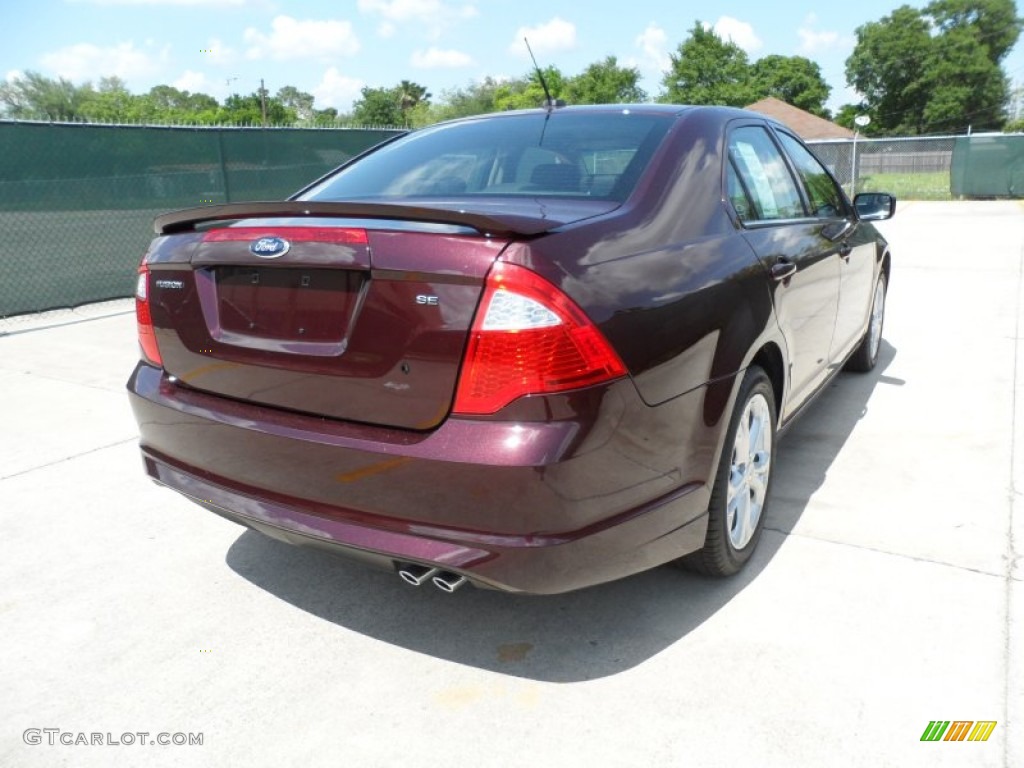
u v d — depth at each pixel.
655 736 2.15
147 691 2.40
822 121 52.19
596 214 2.35
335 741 2.18
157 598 2.89
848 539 3.13
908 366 5.53
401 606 2.82
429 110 75.00
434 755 2.12
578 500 2.04
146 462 2.78
